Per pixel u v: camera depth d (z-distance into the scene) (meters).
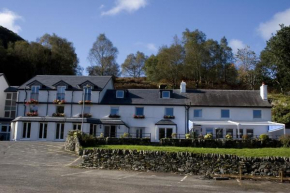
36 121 43.75
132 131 45.69
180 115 45.56
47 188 14.59
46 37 104.69
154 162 23.16
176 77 90.38
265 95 46.22
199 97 47.59
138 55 119.56
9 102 55.00
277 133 42.44
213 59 93.56
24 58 83.19
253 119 44.44
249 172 21.58
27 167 21.86
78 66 107.19
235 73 90.12
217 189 16.31
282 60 56.56
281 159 21.52
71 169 22.06
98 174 20.31
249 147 28.50
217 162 22.14
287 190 16.62
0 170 19.94
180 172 22.41
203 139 28.91
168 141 29.20
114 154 24.03
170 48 93.56
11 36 106.06
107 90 50.38
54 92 48.28
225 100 46.41
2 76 55.34
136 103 46.34
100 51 103.38
